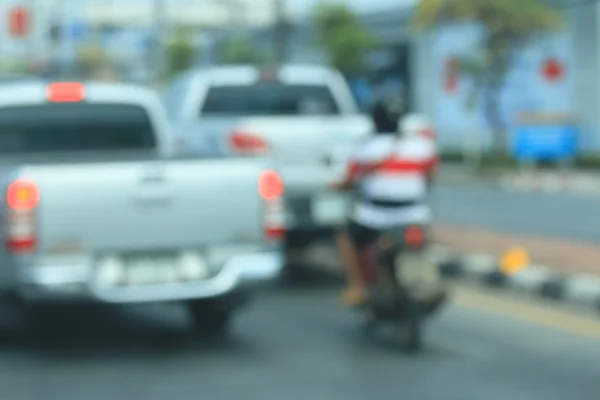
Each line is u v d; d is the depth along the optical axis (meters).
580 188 38.53
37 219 12.42
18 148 15.13
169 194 12.88
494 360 13.16
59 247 12.49
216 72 20.61
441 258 19.86
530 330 14.95
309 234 18.16
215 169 13.07
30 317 13.64
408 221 13.62
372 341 14.31
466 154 50.62
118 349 13.85
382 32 60.06
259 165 13.32
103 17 85.50
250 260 13.17
